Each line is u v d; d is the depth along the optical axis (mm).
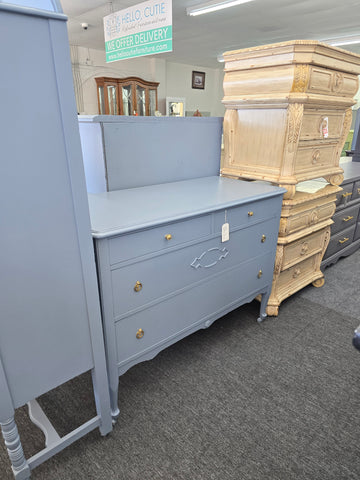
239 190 1758
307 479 1176
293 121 1752
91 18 5012
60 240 976
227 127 2061
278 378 1646
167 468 1207
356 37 6074
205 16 4820
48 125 861
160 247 1303
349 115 2143
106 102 7203
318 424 1393
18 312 951
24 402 1048
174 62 8859
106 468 1206
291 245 2105
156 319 1403
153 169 1854
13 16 737
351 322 2127
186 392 1555
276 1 4176
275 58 1710
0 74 757
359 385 1607
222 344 1899
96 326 1153
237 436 1334
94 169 1701
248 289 1886
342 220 2773
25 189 867
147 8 3146
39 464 1159
